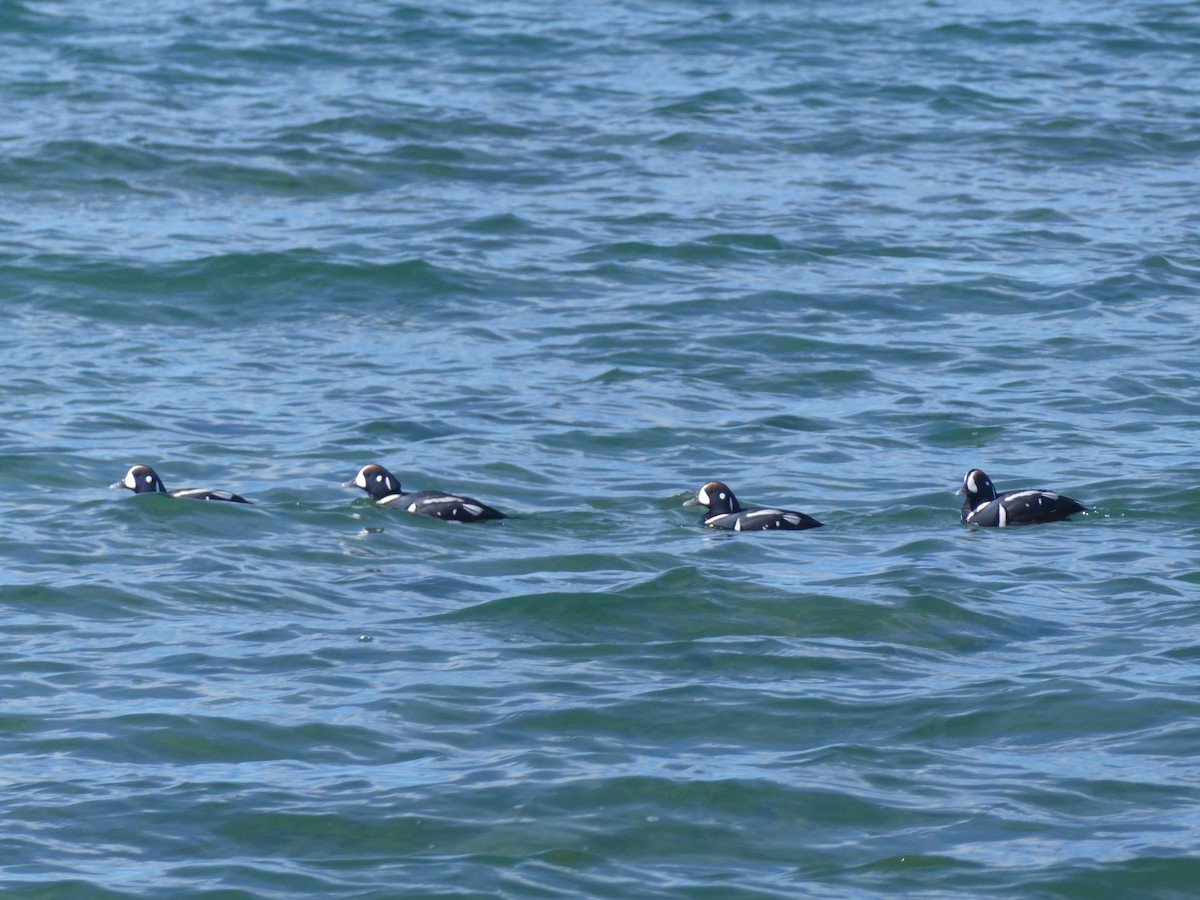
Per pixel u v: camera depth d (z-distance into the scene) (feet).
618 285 137.18
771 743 61.93
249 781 59.21
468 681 67.67
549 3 247.91
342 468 98.07
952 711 64.23
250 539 85.81
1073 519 88.99
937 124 187.32
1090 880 52.26
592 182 165.07
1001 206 159.43
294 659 70.08
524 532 87.81
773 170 170.19
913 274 140.26
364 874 53.11
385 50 216.74
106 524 87.51
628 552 84.38
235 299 133.59
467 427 105.91
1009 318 130.00
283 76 203.21
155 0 244.01
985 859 53.62
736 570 80.89
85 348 121.70
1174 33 230.68
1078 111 192.03
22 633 72.84
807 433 105.60
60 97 190.39
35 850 54.54
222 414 107.96
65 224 149.89
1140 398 111.45
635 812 56.80
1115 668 68.03
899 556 83.10
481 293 134.92
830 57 216.13
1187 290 136.26
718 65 211.20
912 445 103.45
